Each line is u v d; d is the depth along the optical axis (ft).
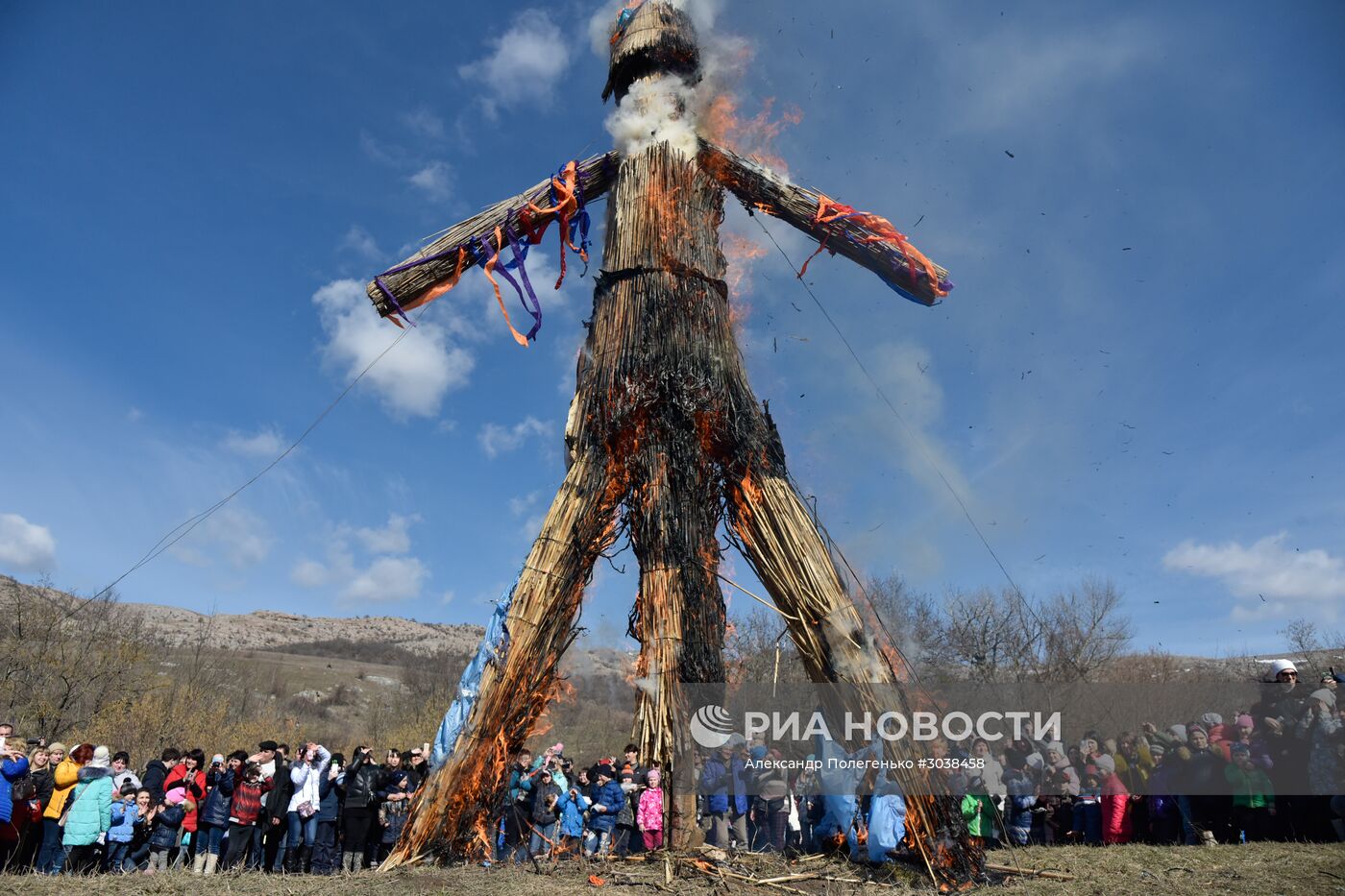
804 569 29.04
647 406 30.17
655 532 29.45
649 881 24.77
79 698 84.89
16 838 30.09
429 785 27.81
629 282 31.63
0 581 104.47
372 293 33.06
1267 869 26.11
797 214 34.42
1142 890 23.72
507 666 28.32
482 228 33.96
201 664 116.98
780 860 27.78
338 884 24.41
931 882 25.39
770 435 30.76
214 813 33.32
